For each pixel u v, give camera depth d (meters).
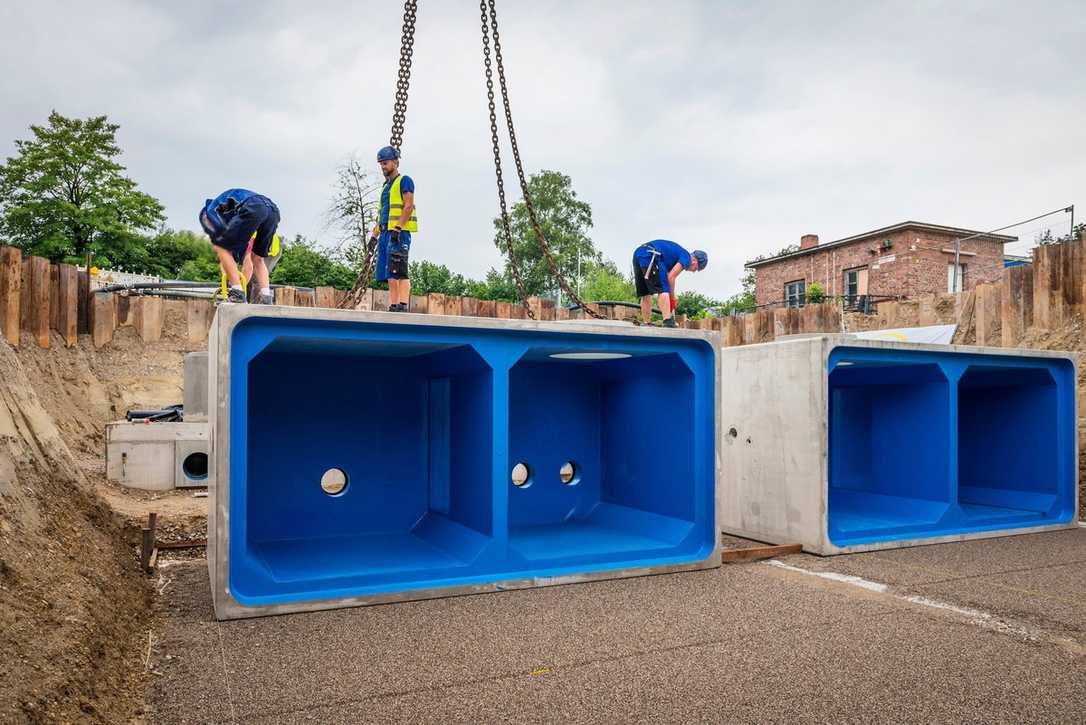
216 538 4.66
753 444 7.70
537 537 6.72
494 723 3.18
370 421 6.76
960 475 9.59
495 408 5.56
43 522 4.55
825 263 32.72
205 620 4.64
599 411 7.84
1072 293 11.62
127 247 40.84
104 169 41.16
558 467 7.61
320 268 30.09
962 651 4.12
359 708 3.33
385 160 7.04
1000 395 9.14
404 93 6.91
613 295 51.25
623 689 3.55
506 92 7.38
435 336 5.34
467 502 6.03
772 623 4.65
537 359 7.16
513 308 19.38
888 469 8.44
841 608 5.00
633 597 5.28
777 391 7.39
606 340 5.99
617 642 4.25
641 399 7.16
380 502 6.77
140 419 13.34
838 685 3.62
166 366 16.73
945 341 13.30
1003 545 7.36
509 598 5.24
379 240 7.35
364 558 5.70
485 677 3.70
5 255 13.59
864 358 7.26
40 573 3.85
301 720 3.21
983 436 9.34
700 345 6.40
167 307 17.59
